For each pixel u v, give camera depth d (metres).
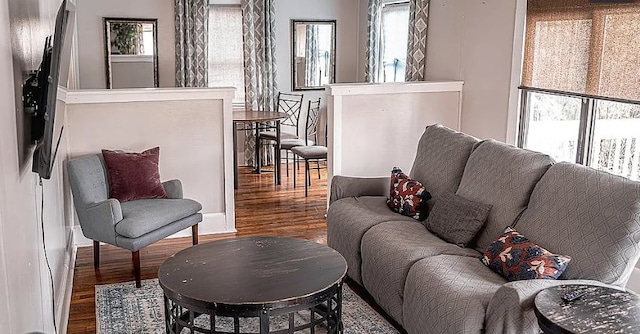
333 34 8.33
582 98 4.40
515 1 4.96
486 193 3.55
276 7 7.96
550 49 4.63
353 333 3.39
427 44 6.32
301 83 8.27
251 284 2.77
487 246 3.43
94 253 4.37
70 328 3.48
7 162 1.89
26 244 2.22
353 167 5.57
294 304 2.63
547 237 3.04
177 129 4.95
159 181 4.50
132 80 7.43
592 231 2.84
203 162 5.09
